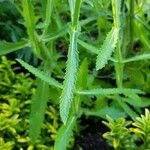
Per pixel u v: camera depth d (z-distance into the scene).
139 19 0.39
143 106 0.38
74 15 0.27
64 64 0.42
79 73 0.31
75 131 0.38
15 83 0.42
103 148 0.38
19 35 0.46
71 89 0.25
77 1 0.26
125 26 0.39
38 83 0.35
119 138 0.33
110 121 0.33
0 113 0.37
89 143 0.38
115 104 0.39
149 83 0.42
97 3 0.36
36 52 0.34
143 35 0.41
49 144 0.36
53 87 0.36
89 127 0.40
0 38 0.46
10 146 0.34
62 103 0.25
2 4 0.44
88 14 0.45
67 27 0.33
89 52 0.41
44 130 0.37
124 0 0.37
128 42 0.41
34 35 0.32
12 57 0.46
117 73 0.35
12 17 0.46
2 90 0.41
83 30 0.43
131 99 0.37
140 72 0.41
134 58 0.35
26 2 0.30
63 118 0.25
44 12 0.34
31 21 0.31
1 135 0.36
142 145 0.34
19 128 0.37
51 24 0.35
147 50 0.42
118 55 0.33
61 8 0.37
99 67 0.25
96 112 0.37
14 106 0.38
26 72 0.46
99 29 0.41
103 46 0.25
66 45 0.43
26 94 0.40
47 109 0.39
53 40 0.36
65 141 0.31
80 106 0.36
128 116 0.40
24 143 0.36
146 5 0.41
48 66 0.35
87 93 0.30
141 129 0.33
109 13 0.38
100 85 0.42
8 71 0.42
